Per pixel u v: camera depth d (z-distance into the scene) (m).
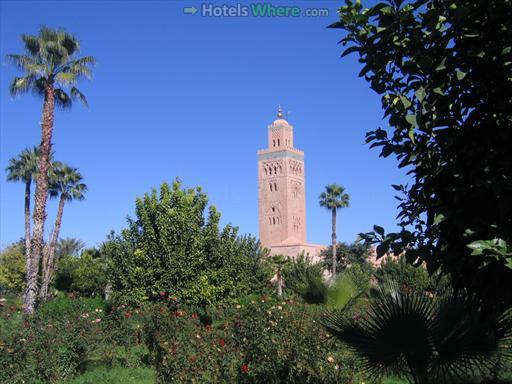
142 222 19.30
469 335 4.33
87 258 36.00
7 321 16.27
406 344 4.43
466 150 3.29
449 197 3.41
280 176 92.62
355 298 10.96
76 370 10.63
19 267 43.47
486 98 3.35
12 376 9.27
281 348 8.37
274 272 33.91
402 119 3.60
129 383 9.95
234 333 9.72
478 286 3.34
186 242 18.94
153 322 12.92
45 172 22.28
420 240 3.82
